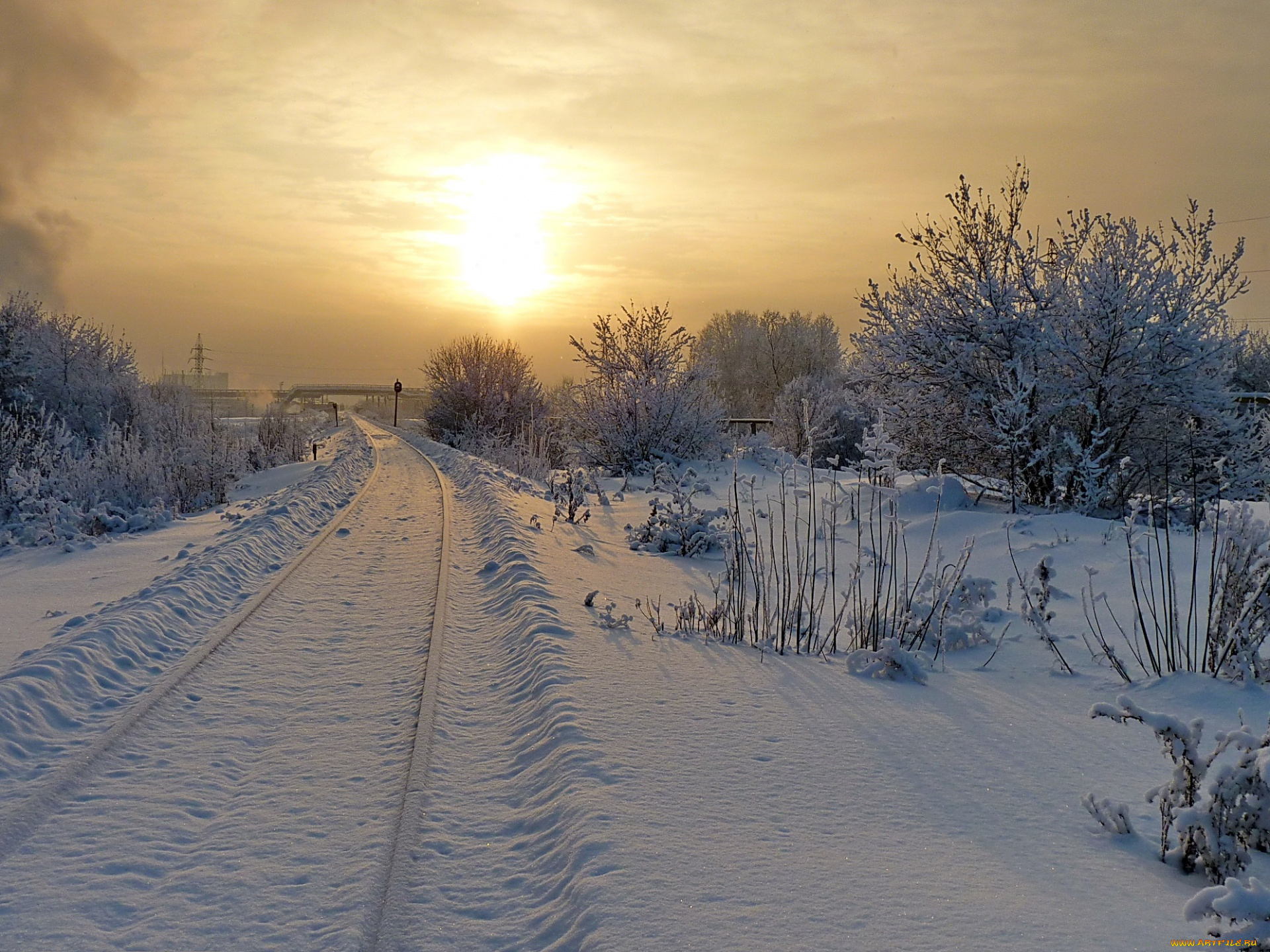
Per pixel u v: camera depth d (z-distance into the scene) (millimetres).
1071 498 12875
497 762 5094
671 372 26531
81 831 4180
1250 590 5949
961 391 13961
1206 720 5262
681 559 12508
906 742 5090
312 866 3852
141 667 6879
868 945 3000
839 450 26875
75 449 21875
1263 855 3619
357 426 70812
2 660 7039
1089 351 13008
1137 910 3207
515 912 3506
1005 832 3924
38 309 28047
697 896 3346
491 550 12078
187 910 3506
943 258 14156
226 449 25516
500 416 42500
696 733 5230
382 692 6336
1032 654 7109
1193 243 12758
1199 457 12703
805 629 8117
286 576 10391
